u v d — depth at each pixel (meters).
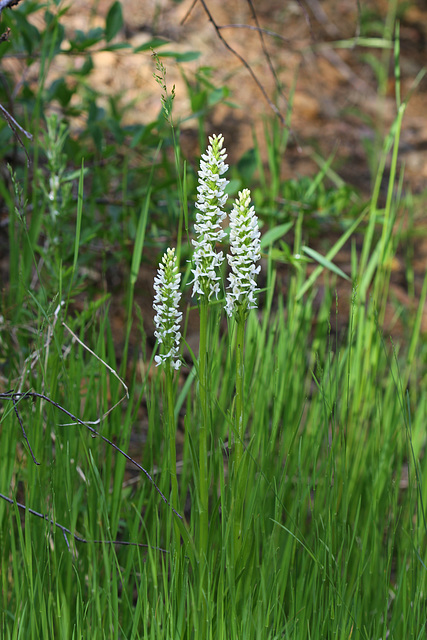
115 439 1.61
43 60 1.65
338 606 1.34
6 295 1.67
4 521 1.42
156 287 1.24
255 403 1.52
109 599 1.31
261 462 1.42
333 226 1.97
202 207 1.21
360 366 1.60
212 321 1.41
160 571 1.45
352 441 1.59
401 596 1.41
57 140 1.65
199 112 1.83
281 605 1.33
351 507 1.55
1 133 1.74
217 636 1.29
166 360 1.26
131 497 1.58
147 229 1.92
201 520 1.28
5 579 1.41
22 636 1.33
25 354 1.59
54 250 1.64
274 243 2.36
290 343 1.59
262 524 1.37
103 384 1.46
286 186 1.95
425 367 2.11
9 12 1.73
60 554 1.38
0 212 1.95
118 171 1.90
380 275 1.69
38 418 1.40
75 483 1.45
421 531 1.48
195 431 1.47
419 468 1.51
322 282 2.56
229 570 1.29
